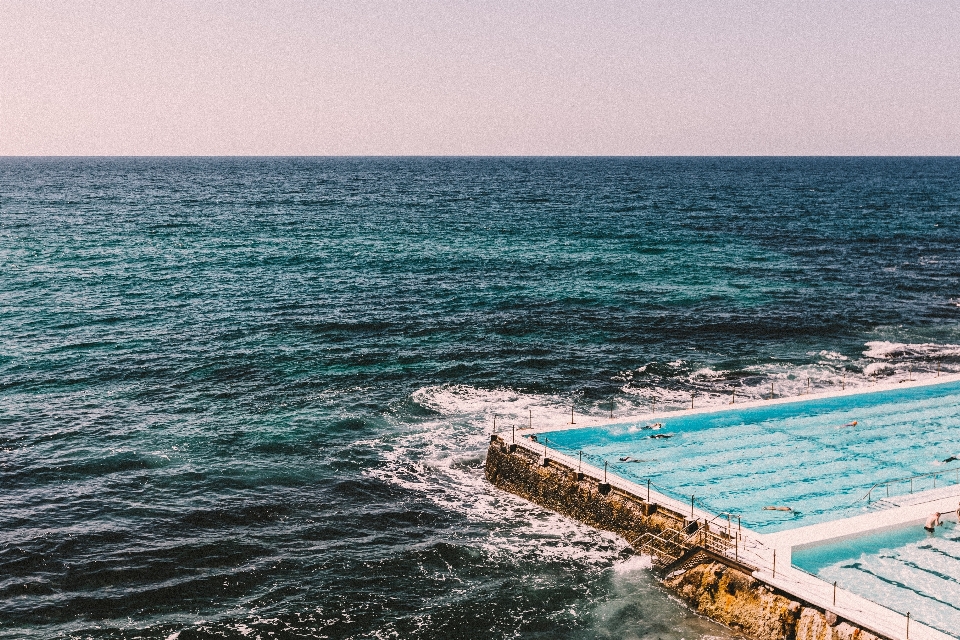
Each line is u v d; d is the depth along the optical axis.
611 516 31.70
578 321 64.25
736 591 26.23
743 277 82.38
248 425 42.69
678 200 178.62
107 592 27.72
